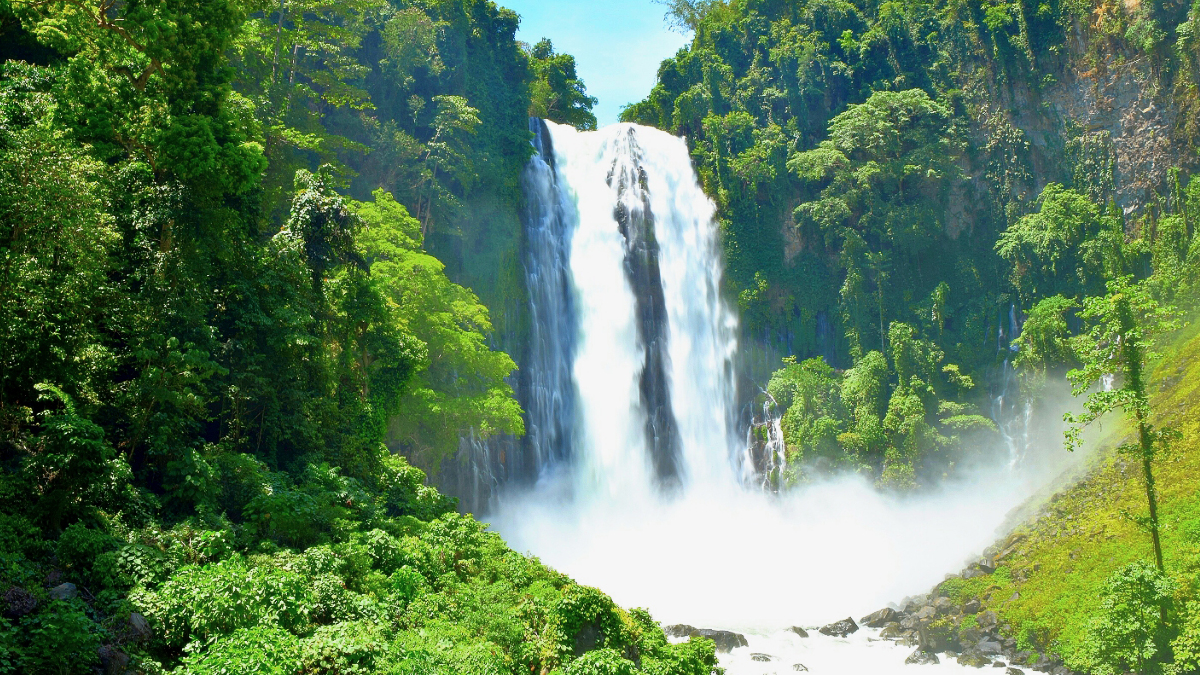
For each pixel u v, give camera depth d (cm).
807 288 7394
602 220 6956
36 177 2216
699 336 7038
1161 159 6719
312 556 2320
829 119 7862
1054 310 6262
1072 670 3678
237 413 2933
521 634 2447
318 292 3522
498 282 6181
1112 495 4509
